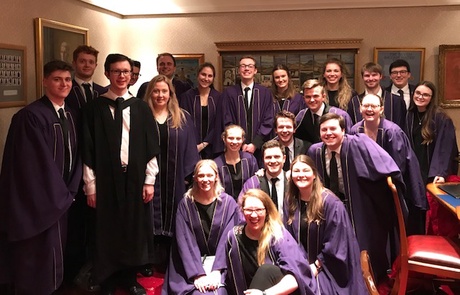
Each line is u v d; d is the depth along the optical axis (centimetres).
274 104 448
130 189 337
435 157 418
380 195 334
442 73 534
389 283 348
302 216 318
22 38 391
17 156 300
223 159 390
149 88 376
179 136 379
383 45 549
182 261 322
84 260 375
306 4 554
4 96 366
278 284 264
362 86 554
